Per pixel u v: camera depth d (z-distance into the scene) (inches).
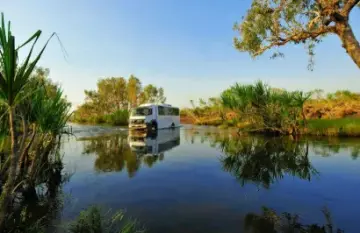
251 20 237.5
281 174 295.9
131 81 2162.9
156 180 271.1
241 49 246.1
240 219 169.5
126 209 187.3
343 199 207.5
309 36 203.2
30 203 199.3
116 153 454.3
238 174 298.0
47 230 151.7
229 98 816.9
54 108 194.2
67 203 199.2
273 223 162.1
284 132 755.4
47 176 271.6
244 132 852.6
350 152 431.2
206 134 864.3
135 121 995.9
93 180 269.9
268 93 756.0
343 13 176.6
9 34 84.7
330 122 801.6
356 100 1209.4
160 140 678.5
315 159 378.9
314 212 180.4
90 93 2180.1
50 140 236.7
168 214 178.5
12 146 92.8
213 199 209.9
